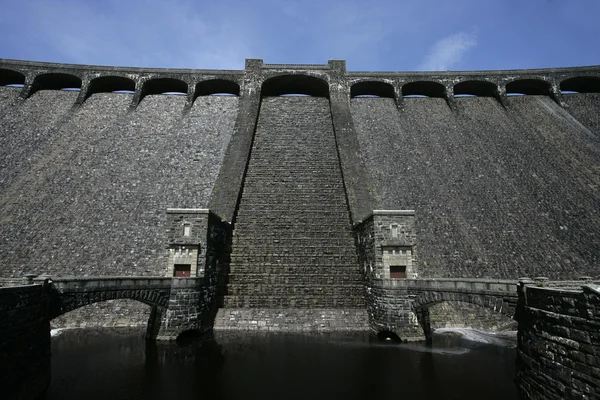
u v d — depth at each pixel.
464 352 19.22
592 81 49.34
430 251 26.78
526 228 28.42
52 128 40.19
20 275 23.92
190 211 22.38
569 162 35.84
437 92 51.16
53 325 22.66
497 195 31.86
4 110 42.81
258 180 34.47
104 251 25.98
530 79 48.59
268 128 43.12
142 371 16.56
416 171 35.53
